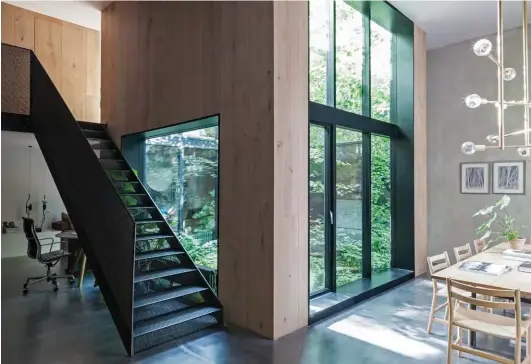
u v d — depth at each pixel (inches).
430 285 224.4
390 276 230.2
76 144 181.9
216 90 176.6
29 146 331.3
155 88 220.5
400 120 250.2
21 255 321.4
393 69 252.8
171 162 237.5
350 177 215.5
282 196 154.3
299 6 163.0
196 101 189.0
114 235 151.1
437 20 234.5
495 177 250.1
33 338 148.7
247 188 160.7
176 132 229.9
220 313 166.9
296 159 160.7
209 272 197.6
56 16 297.3
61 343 144.3
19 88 240.2
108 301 152.5
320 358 132.5
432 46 273.7
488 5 213.5
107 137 261.9
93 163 166.6
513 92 245.1
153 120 222.1
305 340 147.7
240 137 163.8
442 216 271.9
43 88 221.3
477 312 123.3
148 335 142.5
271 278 151.0
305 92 165.5
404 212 248.8
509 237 175.8
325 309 172.7
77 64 326.3
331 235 198.8
